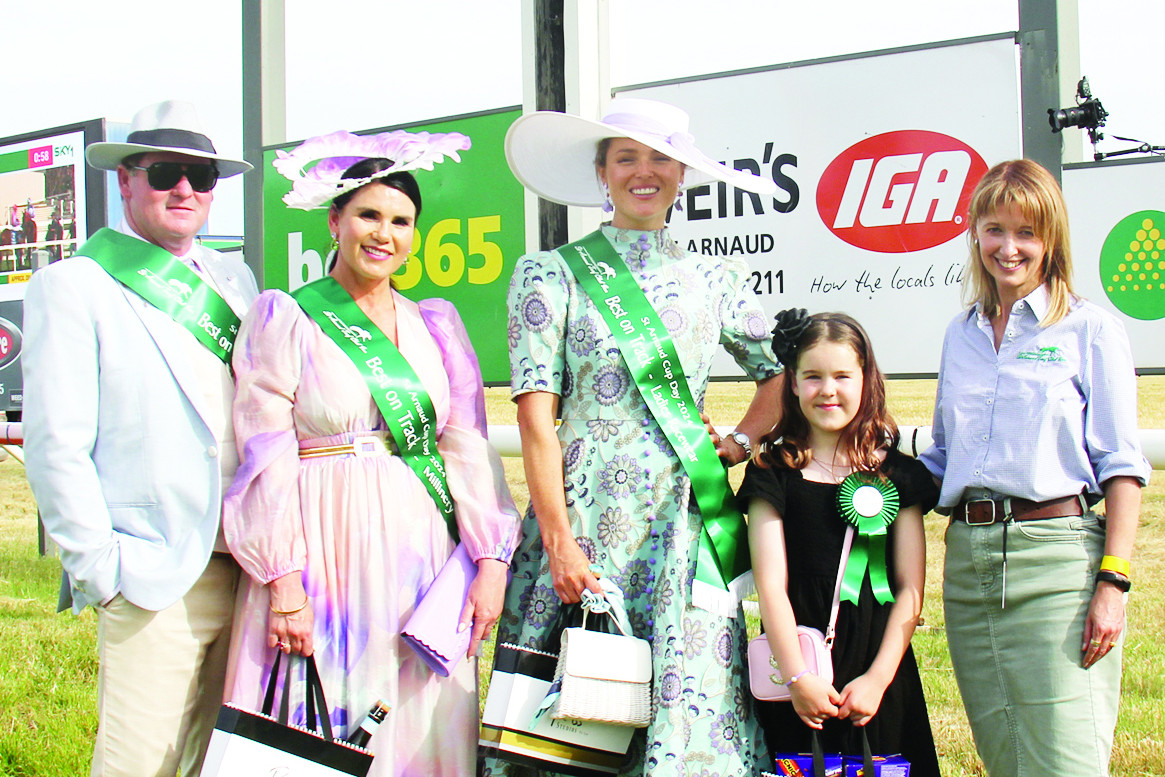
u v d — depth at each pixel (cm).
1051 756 229
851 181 385
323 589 240
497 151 429
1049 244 238
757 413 274
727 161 402
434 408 253
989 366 245
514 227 428
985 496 241
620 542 249
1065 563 232
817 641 236
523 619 263
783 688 239
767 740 249
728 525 253
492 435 414
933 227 375
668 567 244
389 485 246
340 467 244
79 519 237
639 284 257
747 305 271
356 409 245
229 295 271
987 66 364
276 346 241
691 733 236
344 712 237
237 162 289
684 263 265
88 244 256
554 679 243
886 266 382
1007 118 362
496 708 245
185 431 246
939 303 375
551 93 399
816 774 229
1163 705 369
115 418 245
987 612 241
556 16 398
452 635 240
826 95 387
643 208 258
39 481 238
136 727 243
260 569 233
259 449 237
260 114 466
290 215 461
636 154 256
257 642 238
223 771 218
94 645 477
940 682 396
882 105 379
